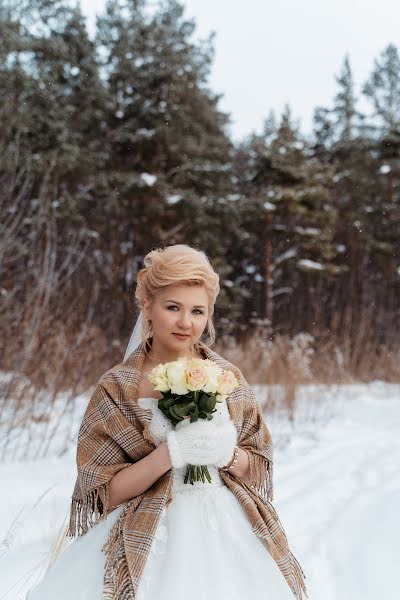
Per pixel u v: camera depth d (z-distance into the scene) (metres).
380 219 20.16
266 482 1.93
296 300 18.73
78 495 1.82
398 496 4.05
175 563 1.57
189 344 1.87
